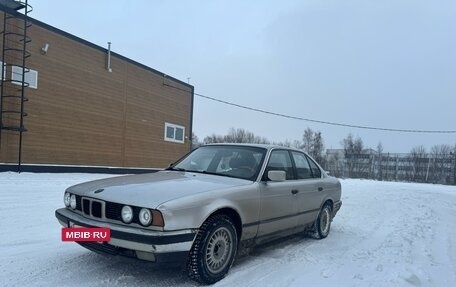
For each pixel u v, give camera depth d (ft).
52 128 57.21
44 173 54.24
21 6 52.11
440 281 15.96
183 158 20.01
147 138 78.33
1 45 50.37
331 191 23.59
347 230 26.18
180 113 89.15
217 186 14.99
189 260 13.53
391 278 15.60
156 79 80.64
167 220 12.46
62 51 58.54
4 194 33.65
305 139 247.09
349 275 15.90
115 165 69.92
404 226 28.48
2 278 13.61
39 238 19.56
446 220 33.19
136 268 15.24
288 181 19.06
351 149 214.90
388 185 83.76
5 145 50.98
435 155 195.72
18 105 52.49
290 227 19.16
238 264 16.69
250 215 15.81
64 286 13.06
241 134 264.93
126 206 12.82
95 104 65.00
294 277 15.38
